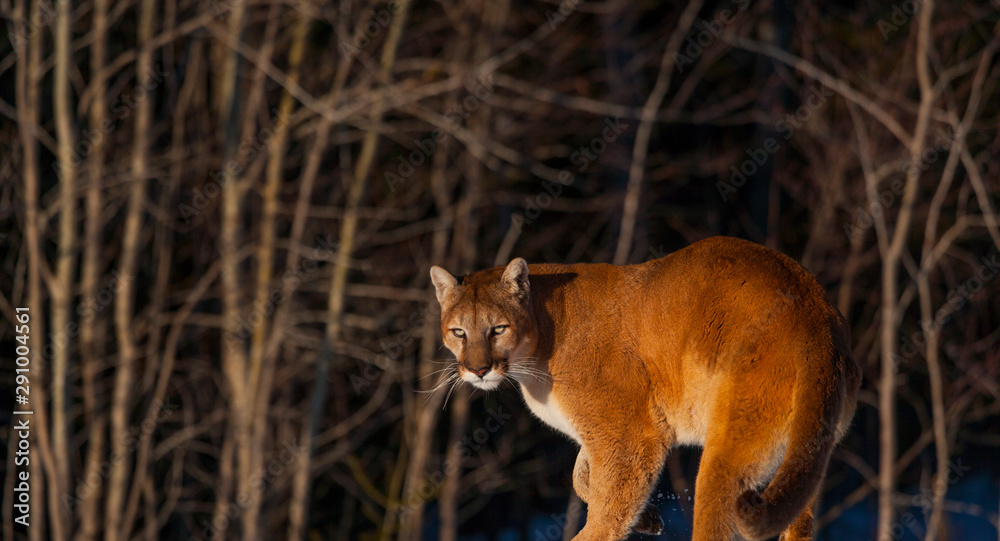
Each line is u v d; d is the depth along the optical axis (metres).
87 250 15.67
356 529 20.28
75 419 18.20
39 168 17.41
